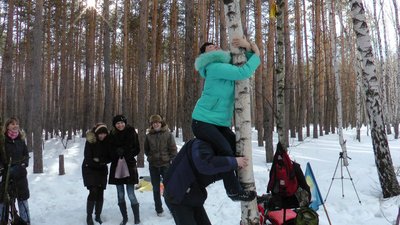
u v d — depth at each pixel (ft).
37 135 41.42
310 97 93.91
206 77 11.09
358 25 27.81
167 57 103.96
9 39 57.52
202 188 11.09
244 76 10.78
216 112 10.84
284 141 22.59
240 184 11.56
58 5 78.54
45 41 94.89
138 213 22.29
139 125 43.32
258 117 61.72
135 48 92.27
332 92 94.22
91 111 79.20
